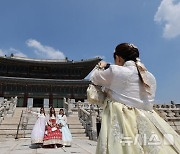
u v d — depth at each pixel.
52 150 8.73
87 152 7.95
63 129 10.27
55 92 50.09
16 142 13.30
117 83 2.12
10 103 24.88
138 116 1.97
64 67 55.75
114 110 2.04
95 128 15.47
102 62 2.40
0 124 18.20
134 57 2.33
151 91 2.20
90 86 2.29
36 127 10.25
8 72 52.44
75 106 24.23
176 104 25.03
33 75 54.09
